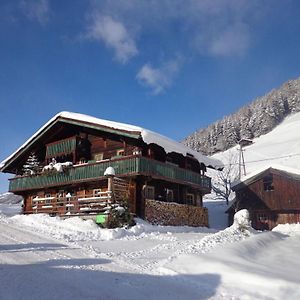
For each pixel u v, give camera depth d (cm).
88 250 1188
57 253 1093
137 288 755
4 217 2053
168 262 1005
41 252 1090
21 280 740
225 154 7994
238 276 834
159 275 885
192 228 2308
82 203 2198
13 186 2847
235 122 10712
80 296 668
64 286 725
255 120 10231
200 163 2631
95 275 838
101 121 2262
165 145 2166
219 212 3716
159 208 2278
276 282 779
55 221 1884
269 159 6225
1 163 2952
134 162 2089
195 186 2550
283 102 11300
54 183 2506
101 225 1856
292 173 2970
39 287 702
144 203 2191
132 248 1305
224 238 1361
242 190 3231
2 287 678
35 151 2941
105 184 2328
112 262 1011
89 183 2377
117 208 1881
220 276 854
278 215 3003
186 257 1030
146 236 1669
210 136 10738
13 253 1041
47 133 2722
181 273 893
